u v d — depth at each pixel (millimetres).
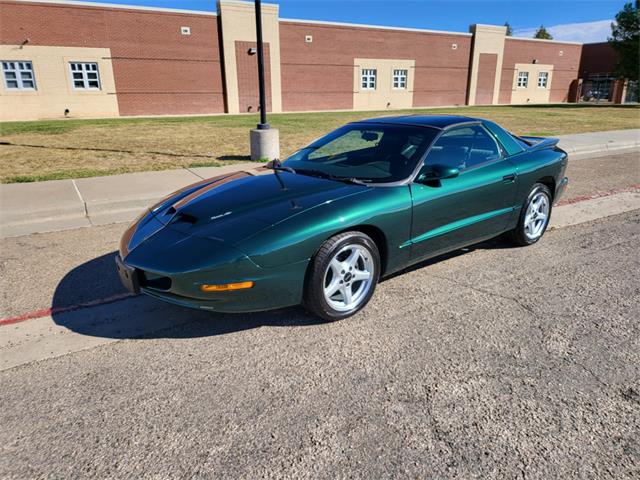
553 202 5137
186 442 2203
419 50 37281
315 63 33031
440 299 3686
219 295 2875
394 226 3438
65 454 2137
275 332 3193
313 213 3109
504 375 2705
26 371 2770
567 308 3539
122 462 2086
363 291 3410
